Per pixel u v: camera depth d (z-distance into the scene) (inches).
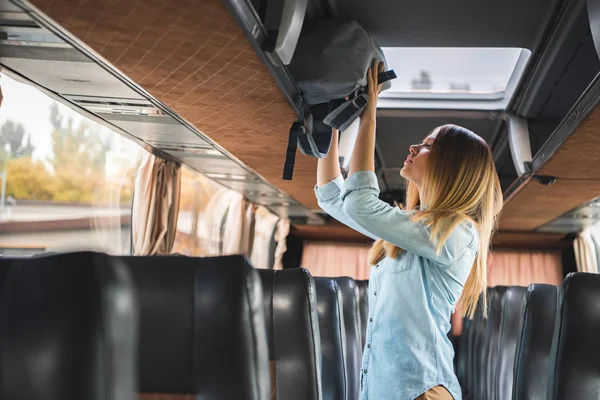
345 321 171.5
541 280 375.2
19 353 39.1
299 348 109.1
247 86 125.0
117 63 113.9
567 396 93.6
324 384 140.2
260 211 313.7
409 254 77.0
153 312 62.2
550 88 186.2
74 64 118.6
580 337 93.8
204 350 61.2
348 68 132.3
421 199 83.5
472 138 79.4
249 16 95.8
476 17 150.6
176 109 145.9
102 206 177.2
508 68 190.7
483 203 79.5
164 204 209.5
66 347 38.3
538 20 150.2
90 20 93.2
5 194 133.3
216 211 278.1
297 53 134.0
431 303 74.8
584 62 165.0
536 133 216.7
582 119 135.7
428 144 84.6
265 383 62.2
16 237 137.6
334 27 135.7
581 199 237.0
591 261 324.8
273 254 353.1
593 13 114.7
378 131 255.0
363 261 390.0
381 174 327.0
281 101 134.3
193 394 62.2
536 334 136.7
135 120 160.4
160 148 193.8
